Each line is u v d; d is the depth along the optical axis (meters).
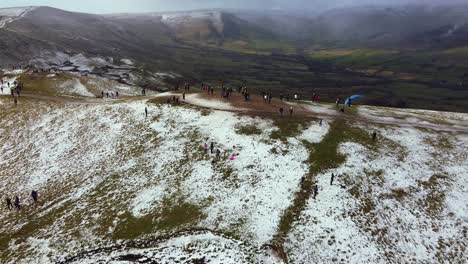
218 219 33.31
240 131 49.12
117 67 180.75
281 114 53.88
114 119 56.19
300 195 36.12
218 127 50.53
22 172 45.03
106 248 30.70
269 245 29.92
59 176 43.47
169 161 43.88
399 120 56.91
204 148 45.03
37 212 36.91
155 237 31.47
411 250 30.33
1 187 42.25
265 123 51.16
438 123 56.16
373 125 52.69
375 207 34.84
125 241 31.36
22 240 32.69
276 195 36.31
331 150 44.16
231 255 29.02
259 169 40.69
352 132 49.53
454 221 33.56
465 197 36.69
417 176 39.94
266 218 33.19
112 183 40.84
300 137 47.25
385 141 47.47
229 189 37.72
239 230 31.77
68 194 39.66
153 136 49.91
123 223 33.81
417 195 36.84
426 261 29.36
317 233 31.27
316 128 50.16
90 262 29.28
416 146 46.50
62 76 94.50
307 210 34.03
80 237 32.44
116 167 43.94
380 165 41.69
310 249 29.62
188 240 30.77
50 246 31.55
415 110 68.50
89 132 53.09
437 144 47.19
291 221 32.69
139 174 42.00
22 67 137.50
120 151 47.41
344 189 37.12
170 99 62.31
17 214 36.81
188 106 58.25
